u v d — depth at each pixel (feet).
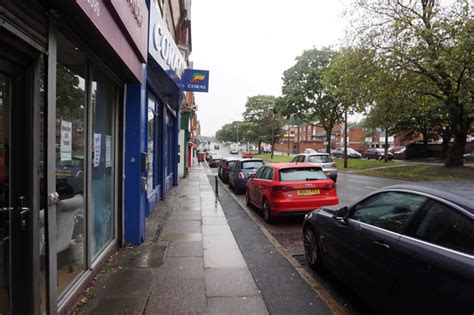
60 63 10.73
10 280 8.37
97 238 14.85
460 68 46.34
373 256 10.62
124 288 12.64
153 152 31.22
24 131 8.66
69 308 10.82
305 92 106.63
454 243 8.16
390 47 48.96
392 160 123.44
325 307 11.57
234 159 57.00
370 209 11.85
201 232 21.36
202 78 34.94
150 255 16.51
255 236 21.43
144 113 18.89
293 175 25.38
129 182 18.03
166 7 37.37
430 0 46.14
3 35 7.47
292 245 19.98
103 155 15.52
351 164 107.76
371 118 76.95
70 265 11.79
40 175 9.16
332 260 13.55
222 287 13.00
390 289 9.71
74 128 12.03
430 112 92.17
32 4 8.30
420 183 11.03
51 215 9.37
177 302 11.68
